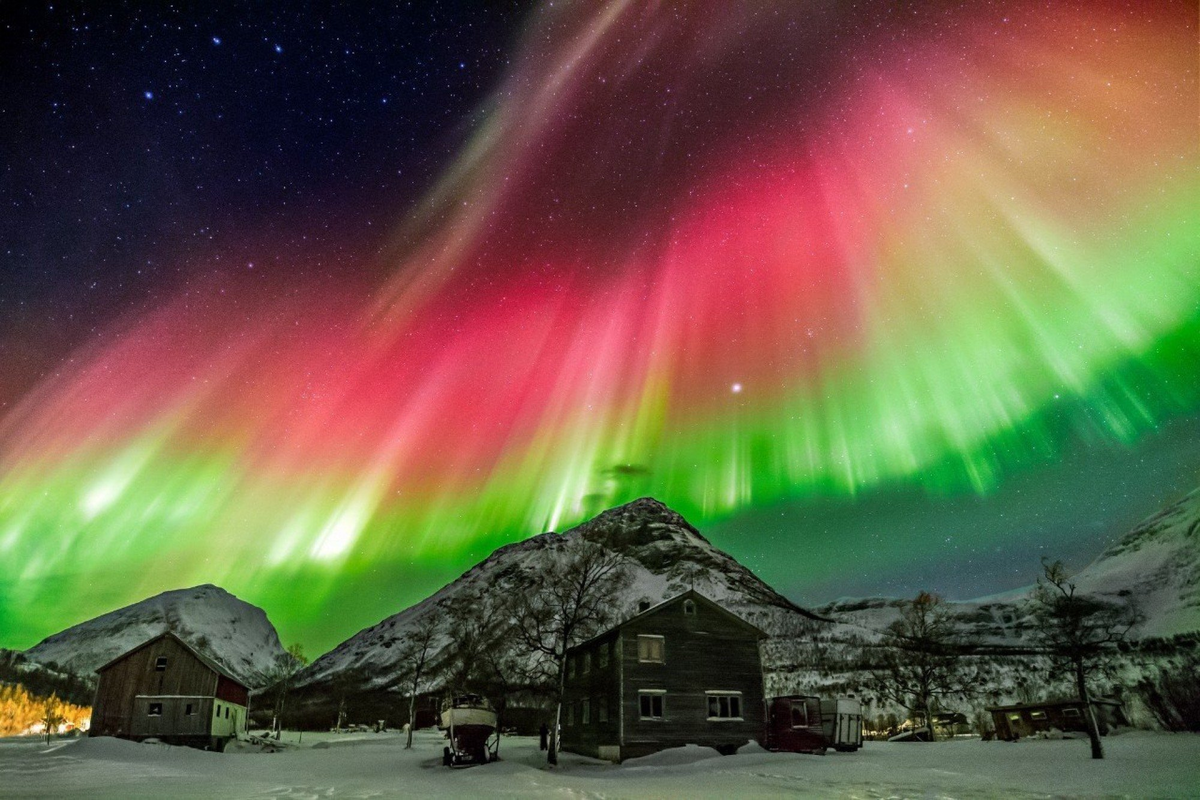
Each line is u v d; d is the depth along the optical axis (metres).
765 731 38.16
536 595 44.22
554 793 23.00
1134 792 19.30
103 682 49.97
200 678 51.06
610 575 42.91
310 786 25.42
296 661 129.12
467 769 33.69
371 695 150.50
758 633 39.97
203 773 31.44
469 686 58.81
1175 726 43.53
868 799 20.20
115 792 22.03
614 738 36.66
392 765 38.16
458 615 67.81
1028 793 20.06
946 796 20.14
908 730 61.97
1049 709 46.50
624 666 37.31
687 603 39.69
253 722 124.06
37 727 99.06
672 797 21.31
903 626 77.88
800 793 22.00
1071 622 41.84
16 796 20.58
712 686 38.19
